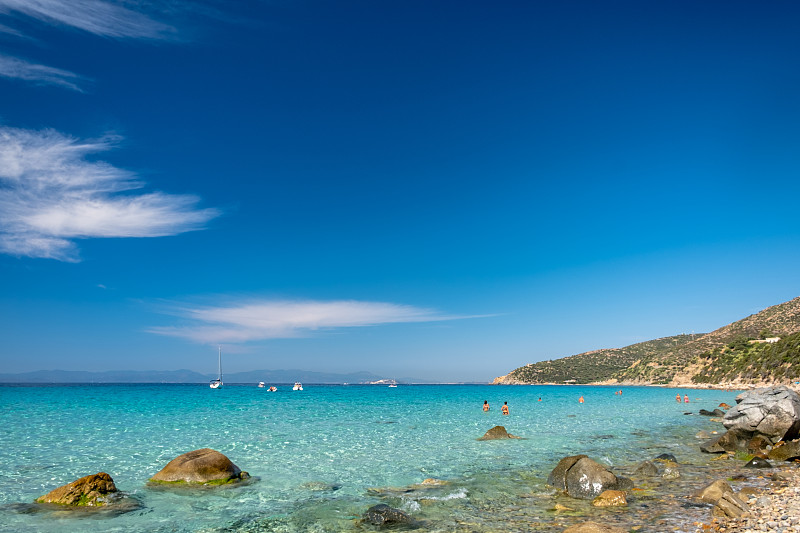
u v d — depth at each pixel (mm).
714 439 24531
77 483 14289
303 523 12383
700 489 14953
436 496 15102
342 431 32281
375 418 42812
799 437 23891
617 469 19281
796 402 24344
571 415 47094
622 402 72938
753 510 12148
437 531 11617
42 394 94000
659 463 19969
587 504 13961
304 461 21234
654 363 174250
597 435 30484
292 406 61188
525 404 68125
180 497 14789
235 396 96000
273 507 13852
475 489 16047
